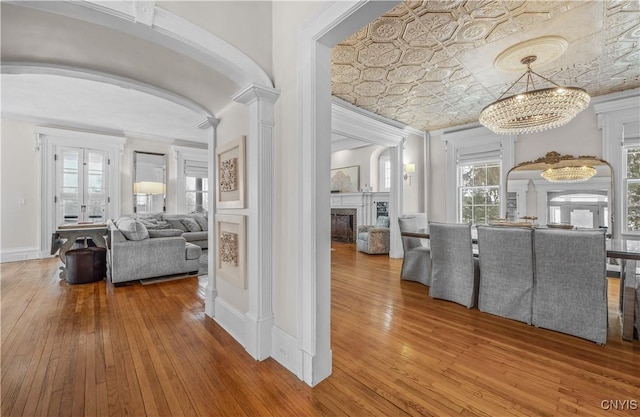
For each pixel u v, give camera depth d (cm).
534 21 239
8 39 173
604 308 215
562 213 438
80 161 583
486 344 218
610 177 399
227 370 185
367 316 274
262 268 199
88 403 153
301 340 176
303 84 174
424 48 282
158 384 170
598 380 173
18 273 432
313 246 169
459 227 300
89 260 389
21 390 163
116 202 623
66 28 165
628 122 388
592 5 220
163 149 707
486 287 280
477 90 388
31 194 533
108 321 262
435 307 298
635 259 208
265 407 151
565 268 231
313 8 174
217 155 266
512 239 258
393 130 525
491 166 521
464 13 229
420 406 151
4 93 421
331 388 167
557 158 445
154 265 396
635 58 302
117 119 550
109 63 206
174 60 202
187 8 170
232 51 185
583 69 327
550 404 152
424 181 604
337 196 805
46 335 233
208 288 279
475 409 149
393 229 560
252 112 203
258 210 197
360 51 287
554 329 238
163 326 253
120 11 142
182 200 727
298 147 177
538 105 274
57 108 487
